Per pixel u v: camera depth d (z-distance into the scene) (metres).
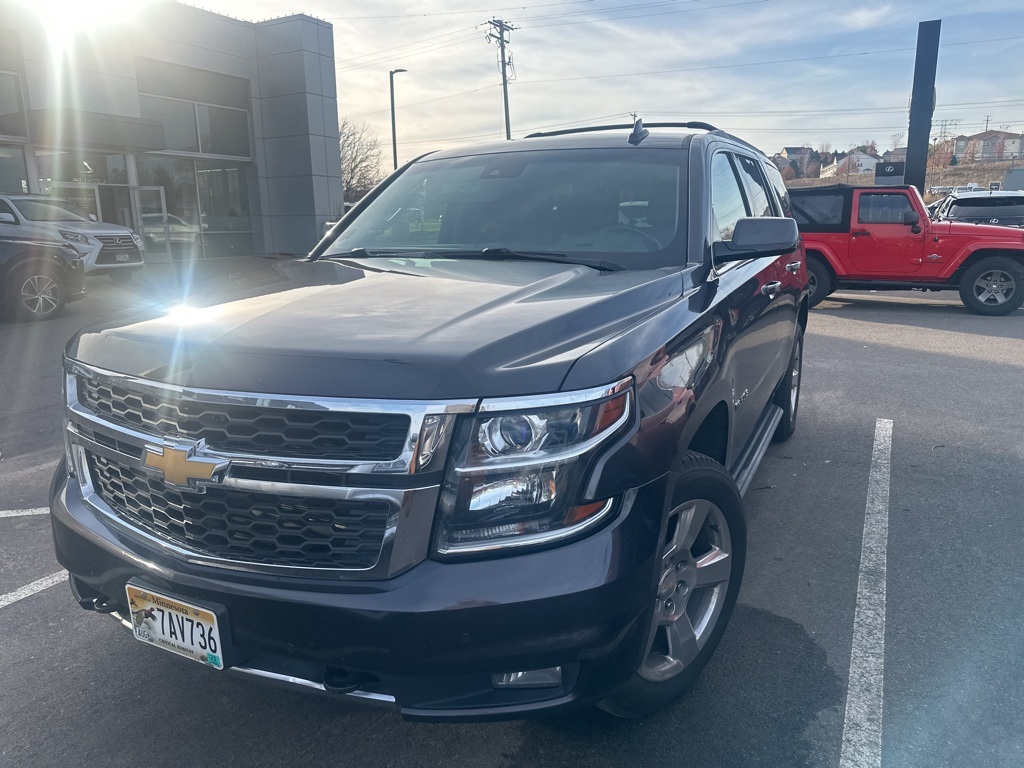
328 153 25.41
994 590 3.51
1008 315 12.19
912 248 12.23
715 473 2.58
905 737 2.56
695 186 3.38
